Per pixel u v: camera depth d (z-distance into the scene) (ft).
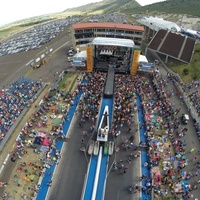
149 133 145.69
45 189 113.50
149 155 130.21
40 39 376.68
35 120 159.12
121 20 538.88
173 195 110.22
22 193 111.45
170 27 305.32
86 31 278.67
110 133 140.56
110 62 238.68
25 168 123.95
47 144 138.82
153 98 183.21
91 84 199.00
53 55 286.66
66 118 160.66
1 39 513.45
